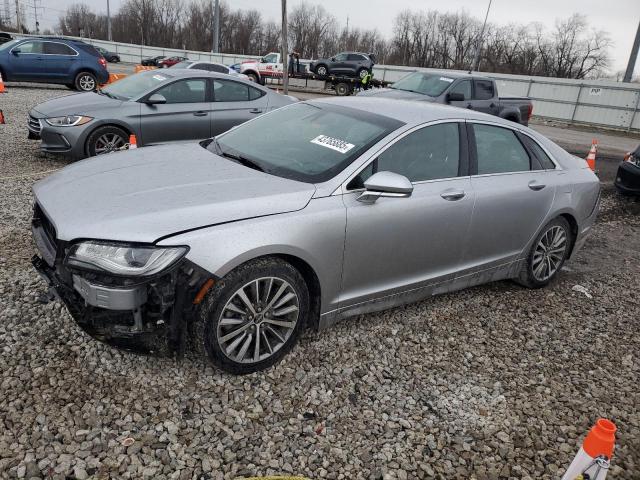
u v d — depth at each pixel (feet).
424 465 8.61
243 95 27.91
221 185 10.32
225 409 9.27
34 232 10.56
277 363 10.66
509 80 95.61
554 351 12.54
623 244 21.88
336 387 10.23
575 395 10.89
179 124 26.03
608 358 12.49
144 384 9.59
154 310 9.07
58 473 7.61
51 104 25.57
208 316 9.23
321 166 11.21
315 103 14.20
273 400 9.65
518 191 13.80
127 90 26.61
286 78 56.65
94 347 10.41
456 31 248.52
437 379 10.89
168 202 9.49
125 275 8.55
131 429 8.56
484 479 8.50
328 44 277.85
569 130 77.87
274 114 14.35
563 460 9.07
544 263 15.47
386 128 12.00
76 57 54.60
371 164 11.23
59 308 11.60
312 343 11.58
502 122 14.35
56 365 9.81
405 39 260.42
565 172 15.53
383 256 11.39
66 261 8.83
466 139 13.14
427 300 14.43
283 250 9.64
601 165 43.09
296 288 10.23
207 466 8.07
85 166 11.78
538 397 10.69
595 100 86.38
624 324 14.33
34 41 52.70
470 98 41.29
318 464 8.38
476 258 13.56
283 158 11.78
